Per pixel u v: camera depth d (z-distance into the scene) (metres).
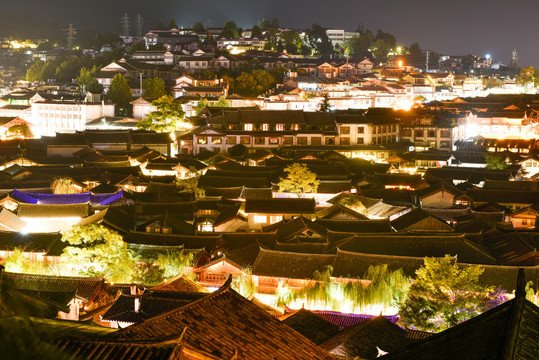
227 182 129.88
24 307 16.92
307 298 71.38
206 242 89.50
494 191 122.06
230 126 172.62
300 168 126.00
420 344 25.38
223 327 33.59
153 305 50.28
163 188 128.38
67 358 17.22
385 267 73.06
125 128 192.88
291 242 91.06
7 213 102.56
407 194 126.94
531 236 92.06
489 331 24.08
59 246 87.19
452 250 83.38
